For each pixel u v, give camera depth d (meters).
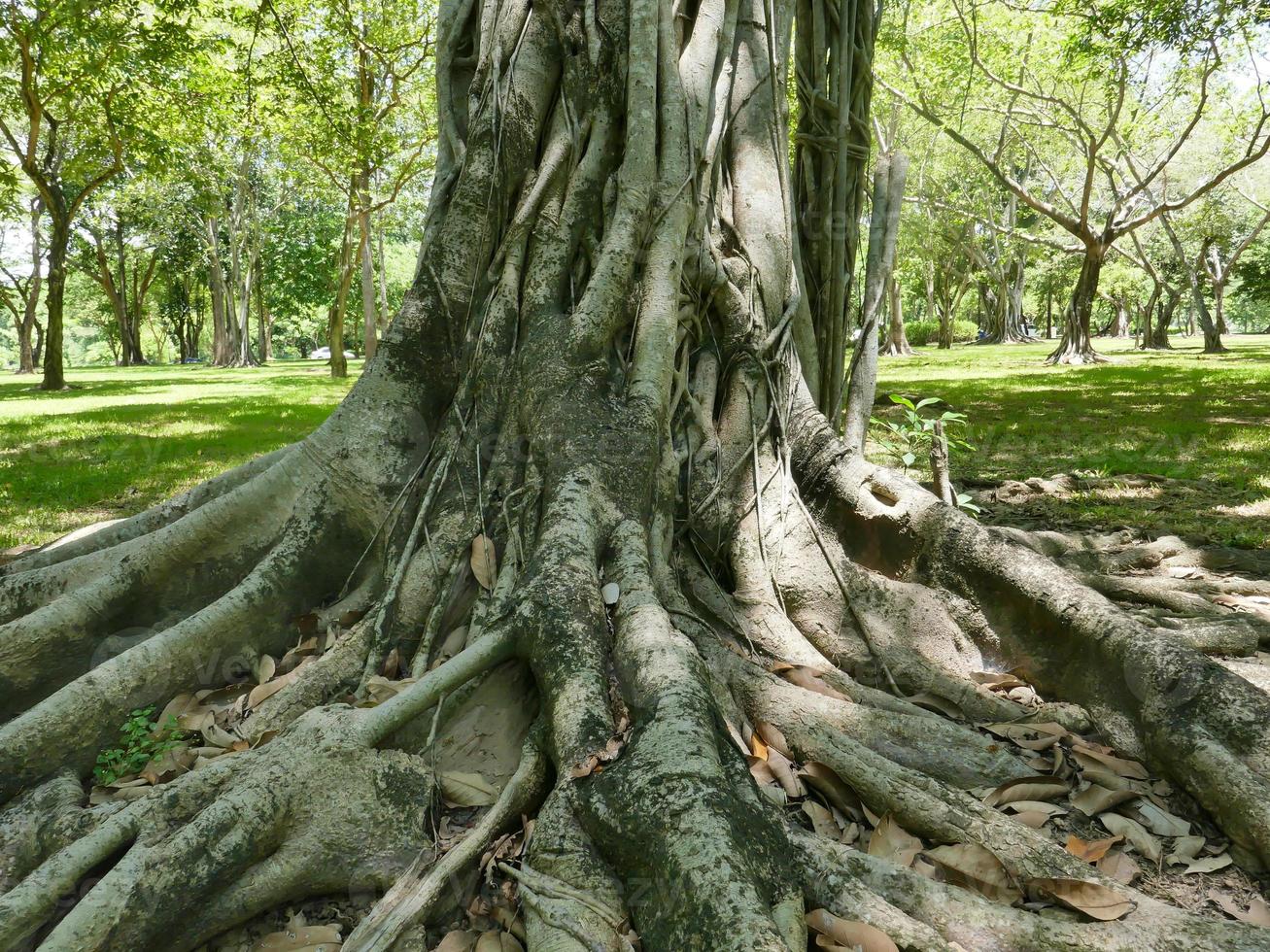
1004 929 2.18
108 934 2.15
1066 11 20.19
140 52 13.41
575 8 4.21
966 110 23.39
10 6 10.63
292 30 14.03
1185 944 2.15
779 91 4.73
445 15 4.68
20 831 2.69
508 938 2.23
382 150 18.77
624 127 4.17
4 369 72.31
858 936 2.07
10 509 7.55
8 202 23.16
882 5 6.44
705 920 1.90
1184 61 18.39
